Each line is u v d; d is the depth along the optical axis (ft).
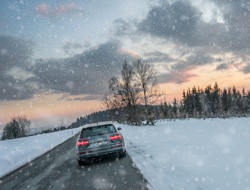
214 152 17.94
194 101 234.79
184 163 14.98
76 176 14.71
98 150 17.98
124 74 88.99
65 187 12.35
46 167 19.89
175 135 35.58
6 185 14.97
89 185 12.12
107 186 11.51
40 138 63.16
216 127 49.16
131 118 93.81
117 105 101.35
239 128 42.01
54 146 38.88
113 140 18.47
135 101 87.51
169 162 15.74
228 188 9.59
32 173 17.93
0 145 46.91
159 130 53.21
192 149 20.16
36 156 28.12
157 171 13.55
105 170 15.42
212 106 223.71
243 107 220.64
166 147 22.74
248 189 9.30
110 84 92.48
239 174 11.49
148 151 21.57
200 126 57.21
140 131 54.60
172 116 147.13
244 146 19.88
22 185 14.34
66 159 23.26
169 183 10.92
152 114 86.53
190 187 10.07
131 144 28.73
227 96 229.66
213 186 9.98
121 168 15.46
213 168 13.09
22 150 35.22
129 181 11.97
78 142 18.38
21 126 158.71
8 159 26.94
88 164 18.62
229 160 14.74
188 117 137.90
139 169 14.51
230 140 24.64
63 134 77.71
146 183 11.28
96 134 18.92
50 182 14.03
